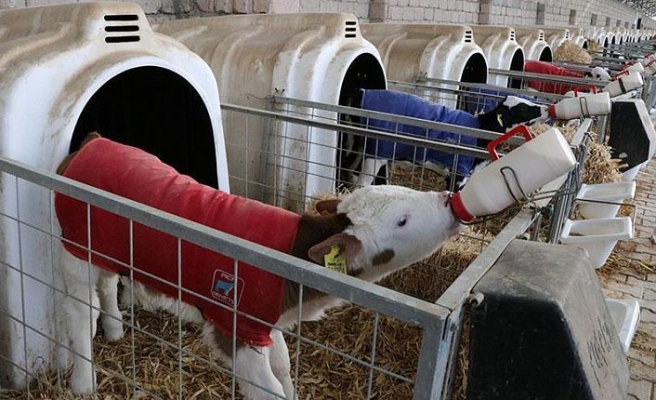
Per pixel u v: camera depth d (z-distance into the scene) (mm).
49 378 2295
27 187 2080
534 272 1230
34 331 2166
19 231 1974
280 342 2180
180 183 1982
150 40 2537
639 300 3572
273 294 1749
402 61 5301
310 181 3746
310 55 3674
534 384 1154
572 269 1263
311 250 1725
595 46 12539
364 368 2451
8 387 2246
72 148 2561
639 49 13953
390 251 1938
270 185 3789
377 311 1129
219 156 2850
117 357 2434
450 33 5469
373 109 4039
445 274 2643
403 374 2426
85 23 2305
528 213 1815
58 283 2215
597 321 1263
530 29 8711
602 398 1169
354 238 1810
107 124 2898
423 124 3182
